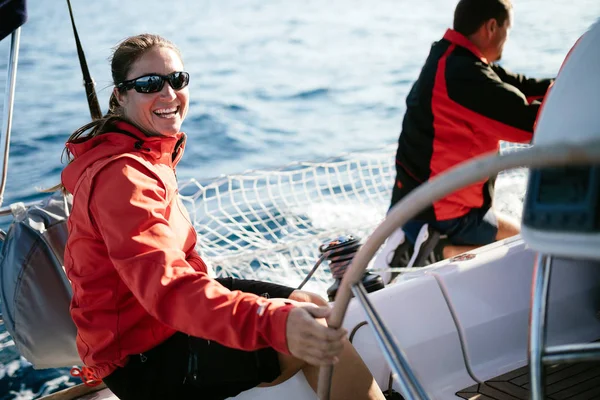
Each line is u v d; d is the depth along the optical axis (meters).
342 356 1.57
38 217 2.07
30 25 16.02
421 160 2.80
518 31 12.52
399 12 15.88
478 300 1.98
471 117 2.63
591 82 0.98
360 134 8.37
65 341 2.05
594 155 0.76
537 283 1.11
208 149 7.92
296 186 5.06
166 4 18.16
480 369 1.96
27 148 7.86
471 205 2.78
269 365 1.59
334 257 2.22
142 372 1.62
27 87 10.71
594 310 2.08
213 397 1.62
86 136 1.71
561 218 0.87
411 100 2.80
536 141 1.01
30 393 2.75
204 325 1.36
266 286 1.85
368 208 3.76
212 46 13.84
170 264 1.43
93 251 1.58
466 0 2.61
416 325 1.90
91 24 16.05
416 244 2.80
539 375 1.08
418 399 1.11
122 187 1.50
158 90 1.70
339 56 12.44
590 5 14.16
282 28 15.12
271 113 9.37
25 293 2.00
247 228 4.08
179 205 1.77
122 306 1.60
